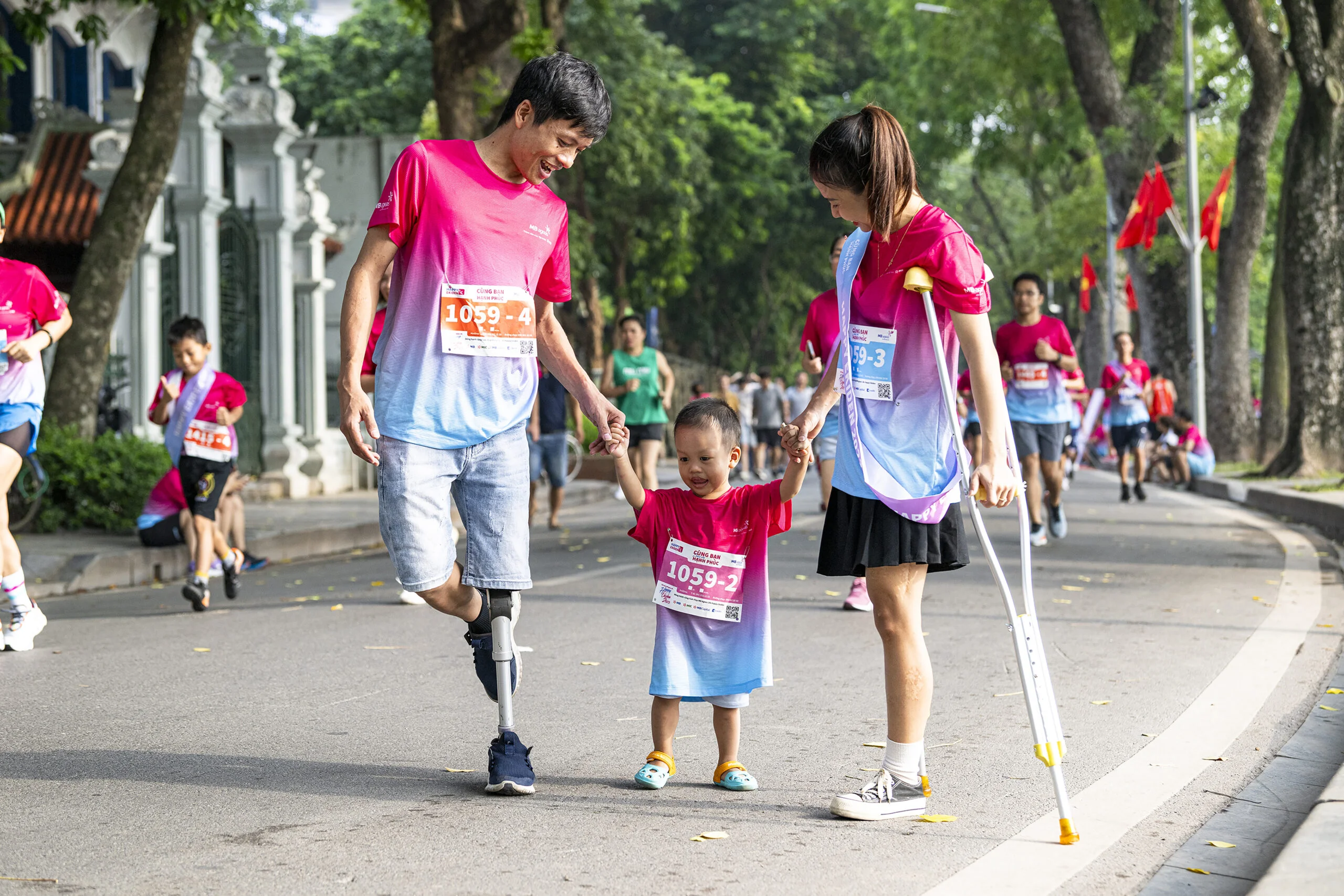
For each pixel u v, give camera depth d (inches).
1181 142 1252.5
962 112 1403.8
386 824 154.0
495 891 131.5
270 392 739.4
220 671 252.8
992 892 133.2
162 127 532.7
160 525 438.3
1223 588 363.3
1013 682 240.5
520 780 165.8
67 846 145.3
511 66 837.2
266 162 737.6
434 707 220.4
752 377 1109.1
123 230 530.0
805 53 1804.9
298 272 769.6
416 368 161.6
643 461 516.4
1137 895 133.9
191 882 133.6
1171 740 197.3
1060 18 1104.2
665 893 131.6
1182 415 856.3
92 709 218.5
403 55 1466.5
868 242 155.3
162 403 343.3
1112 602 338.6
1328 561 430.9
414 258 161.6
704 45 1768.0
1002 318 2260.1
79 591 398.3
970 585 368.8
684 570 167.8
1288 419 783.1
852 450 155.2
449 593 165.6
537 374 172.7
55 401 522.6
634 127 1293.1
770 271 1831.9
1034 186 1780.3
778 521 167.8
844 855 143.7
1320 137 755.4
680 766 181.9
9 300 271.1
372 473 820.0
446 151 162.2
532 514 650.8
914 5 1417.3
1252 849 148.3
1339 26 746.2
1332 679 241.8
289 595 375.6
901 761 158.7
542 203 166.4
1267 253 1489.9
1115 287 1354.6
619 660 262.8
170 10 514.6
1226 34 1209.4
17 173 570.9
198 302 693.9
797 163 1729.8
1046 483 476.4
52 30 876.0
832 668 254.4
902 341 154.4
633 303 1589.6
